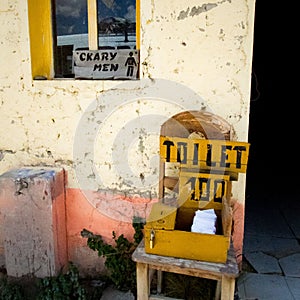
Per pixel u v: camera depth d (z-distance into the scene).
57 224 2.36
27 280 2.40
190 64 2.17
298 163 5.56
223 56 2.12
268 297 2.27
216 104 2.18
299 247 2.89
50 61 2.47
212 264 1.78
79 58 2.40
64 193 2.47
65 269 2.50
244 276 2.48
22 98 2.44
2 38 2.38
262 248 2.87
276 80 6.73
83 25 2.40
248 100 2.14
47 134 2.45
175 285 2.30
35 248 2.34
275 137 6.88
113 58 2.34
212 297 2.21
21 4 2.31
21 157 2.53
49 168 2.45
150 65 2.22
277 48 6.54
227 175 1.96
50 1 2.42
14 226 2.34
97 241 2.46
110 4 2.34
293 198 4.05
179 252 1.82
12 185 2.27
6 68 2.42
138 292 1.92
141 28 2.18
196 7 2.10
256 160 5.75
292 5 6.17
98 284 2.48
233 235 2.31
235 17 2.06
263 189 4.37
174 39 2.16
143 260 1.83
